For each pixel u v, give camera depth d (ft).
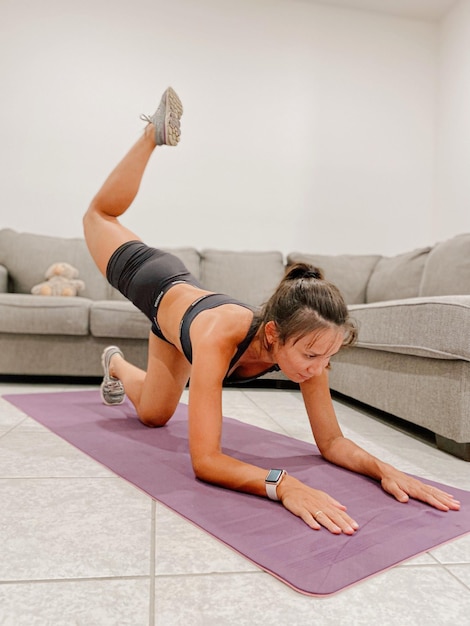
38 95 11.48
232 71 12.14
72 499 3.40
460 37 11.73
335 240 12.43
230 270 11.10
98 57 11.69
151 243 11.82
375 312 6.29
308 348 3.40
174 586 2.36
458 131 11.70
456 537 2.97
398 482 3.63
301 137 12.36
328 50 12.48
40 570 2.46
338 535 2.91
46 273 10.21
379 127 12.63
